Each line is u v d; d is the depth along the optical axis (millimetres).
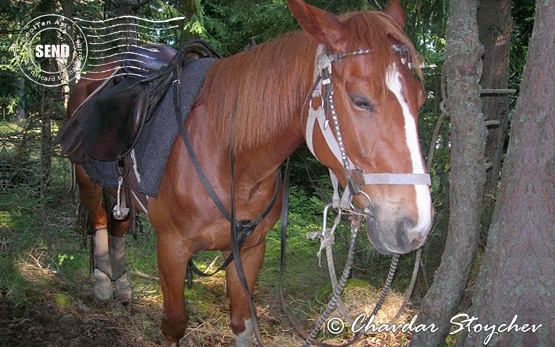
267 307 3486
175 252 2213
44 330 2904
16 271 3520
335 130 1632
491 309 1975
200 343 2961
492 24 3562
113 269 3289
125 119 2264
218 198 2059
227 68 2092
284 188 2246
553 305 1877
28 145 4863
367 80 1544
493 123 2395
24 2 4801
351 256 1773
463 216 2139
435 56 3916
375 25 1614
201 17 6289
